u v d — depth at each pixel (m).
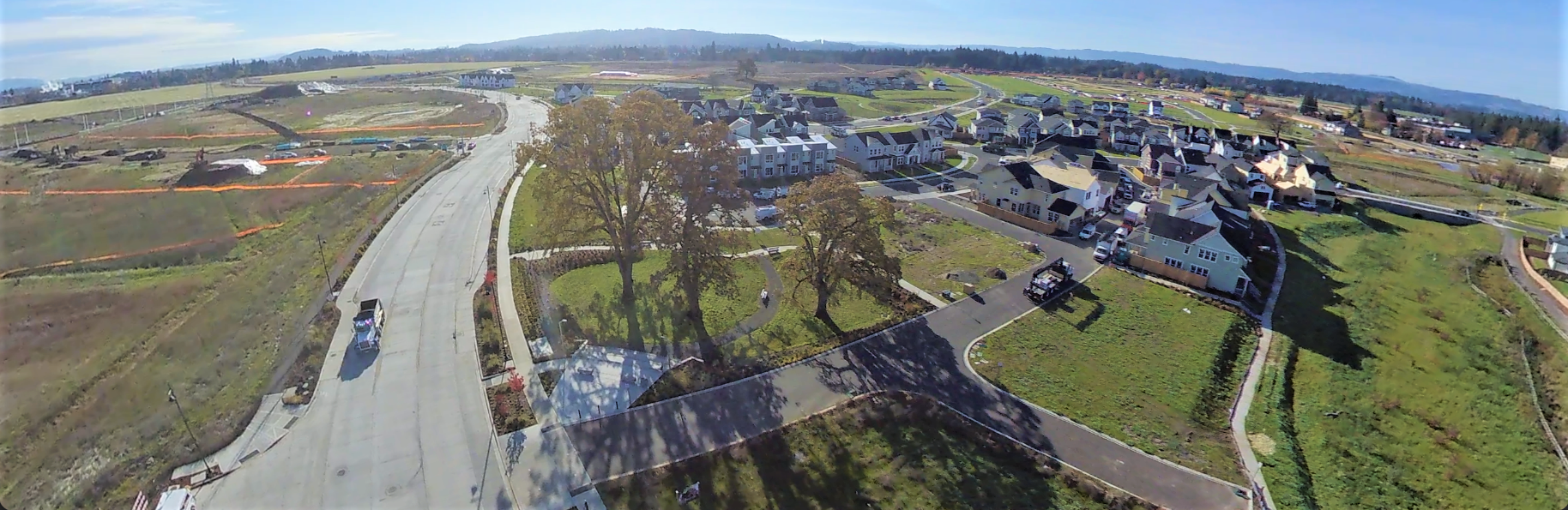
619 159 42.81
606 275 49.84
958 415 34.41
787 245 57.62
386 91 166.88
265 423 32.00
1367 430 36.09
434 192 71.50
